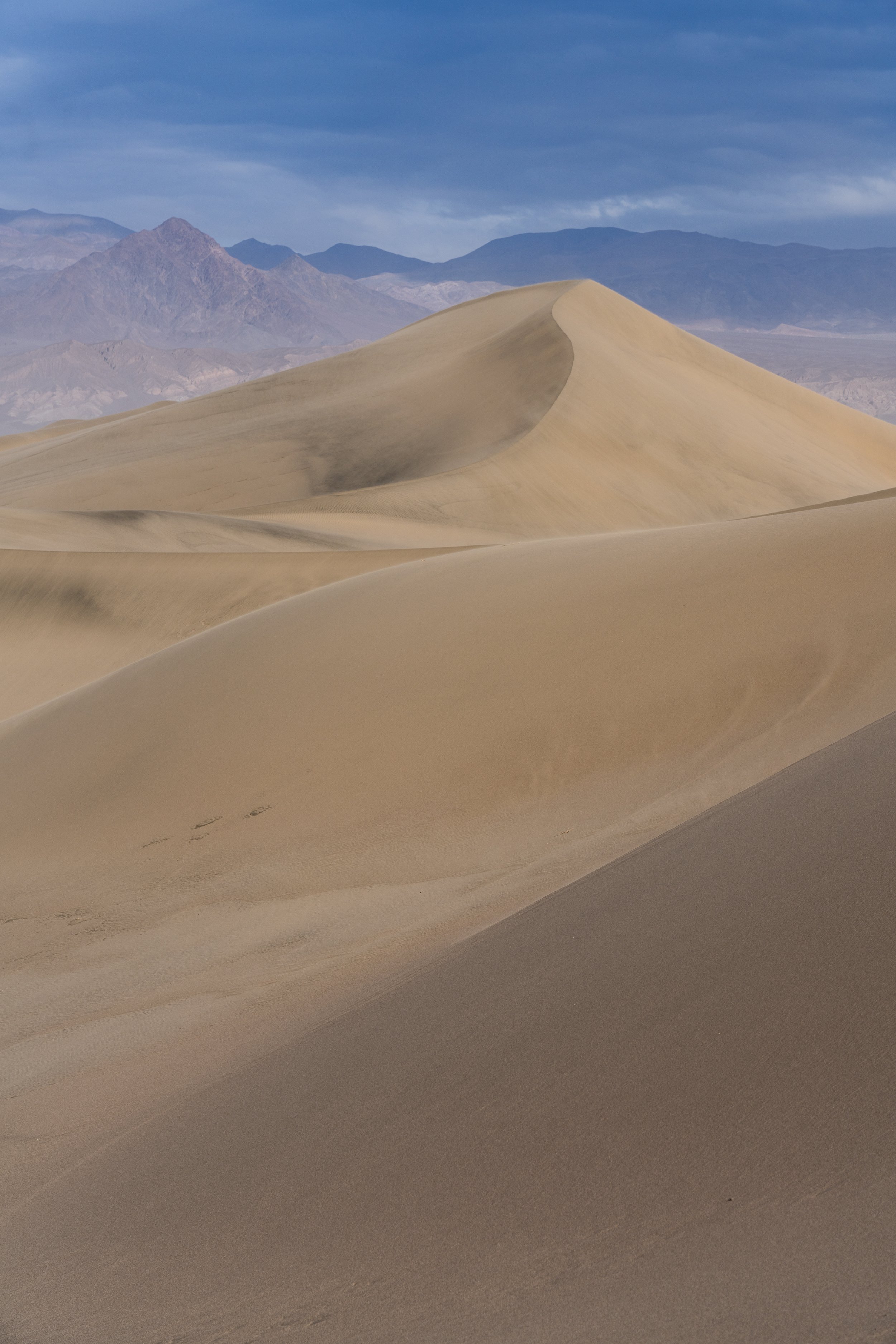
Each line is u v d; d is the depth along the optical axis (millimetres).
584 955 5309
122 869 13734
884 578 13641
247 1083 6109
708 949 4555
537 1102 3879
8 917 13125
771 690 12523
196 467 79000
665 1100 3473
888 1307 2199
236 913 11672
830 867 4836
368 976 8406
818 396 97125
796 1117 3053
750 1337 2285
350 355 107062
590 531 64938
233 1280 3682
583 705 13562
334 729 14922
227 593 38062
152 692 17969
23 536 45469
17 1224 5508
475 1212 3357
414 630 16812
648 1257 2746
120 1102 7273
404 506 62156
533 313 96750
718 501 72438
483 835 12047
